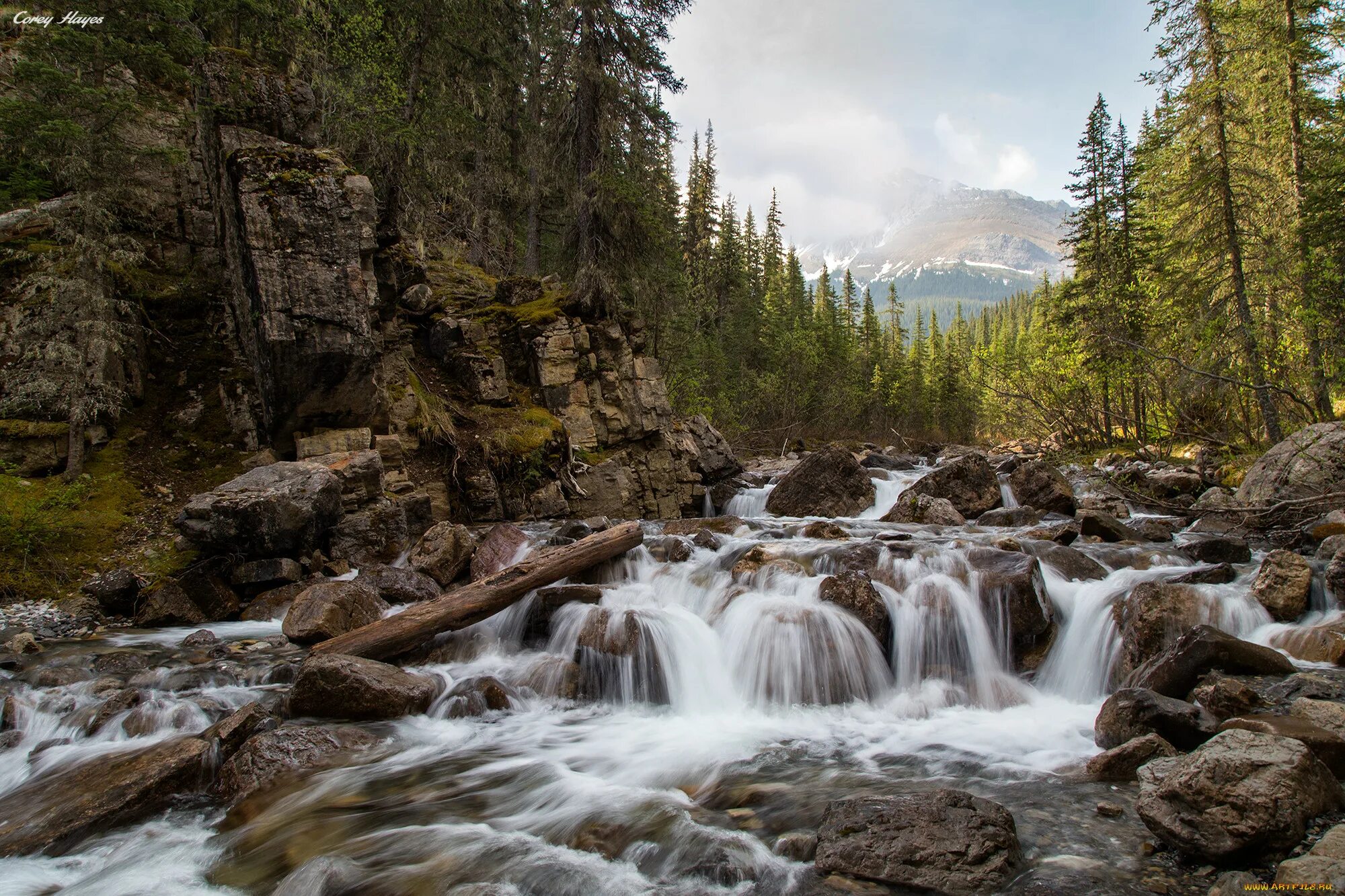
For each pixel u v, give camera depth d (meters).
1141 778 4.02
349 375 12.94
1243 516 12.38
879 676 7.05
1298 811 3.38
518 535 11.61
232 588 10.11
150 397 13.02
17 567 9.55
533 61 25.50
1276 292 20.45
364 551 11.68
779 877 3.68
